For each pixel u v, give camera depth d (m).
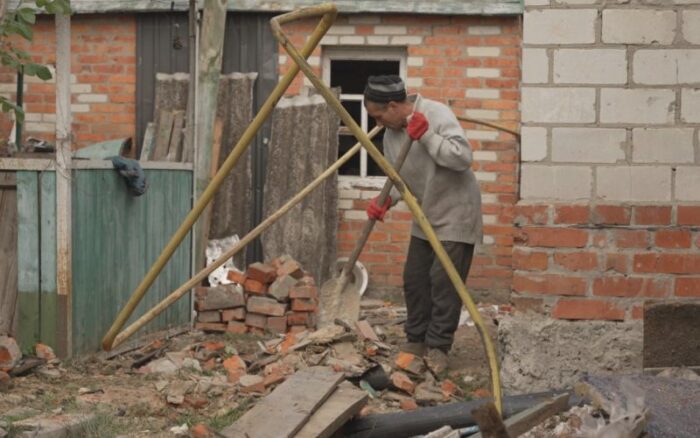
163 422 5.26
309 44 4.59
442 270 6.55
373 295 10.16
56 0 6.23
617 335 5.51
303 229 9.99
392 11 9.88
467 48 9.98
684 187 5.50
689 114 5.49
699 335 5.12
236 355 7.03
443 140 6.32
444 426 4.79
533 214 5.58
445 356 6.61
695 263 5.48
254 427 4.60
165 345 7.42
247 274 8.10
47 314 6.44
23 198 6.43
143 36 10.29
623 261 5.53
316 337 6.81
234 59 10.16
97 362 6.63
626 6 5.50
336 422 4.73
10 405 5.38
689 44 5.48
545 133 5.57
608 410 4.41
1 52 6.62
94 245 6.75
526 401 4.97
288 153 10.05
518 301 5.63
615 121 5.53
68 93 6.38
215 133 9.99
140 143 10.35
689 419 4.29
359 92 10.66
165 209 7.80
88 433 4.95
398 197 6.78
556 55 5.55
